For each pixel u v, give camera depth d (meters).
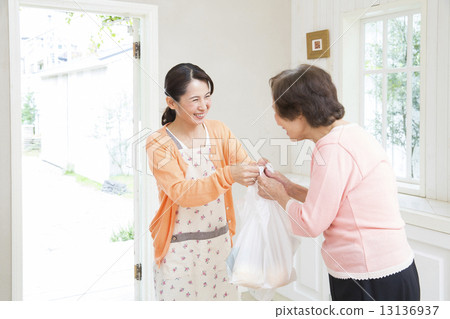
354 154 0.85
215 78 1.34
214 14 1.46
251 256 0.94
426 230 1.42
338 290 0.90
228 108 1.26
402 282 0.89
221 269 1.10
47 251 3.01
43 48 7.45
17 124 1.69
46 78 7.59
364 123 1.24
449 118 1.39
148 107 1.85
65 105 6.92
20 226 1.72
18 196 1.71
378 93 1.28
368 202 0.87
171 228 1.10
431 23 1.38
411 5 1.31
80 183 5.98
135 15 1.82
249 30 1.26
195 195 1.02
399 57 1.37
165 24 1.76
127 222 3.80
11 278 1.72
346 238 0.89
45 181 6.13
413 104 1.37
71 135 6.79
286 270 0.93
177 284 1.08
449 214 1.36
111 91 5.73
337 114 0.87
